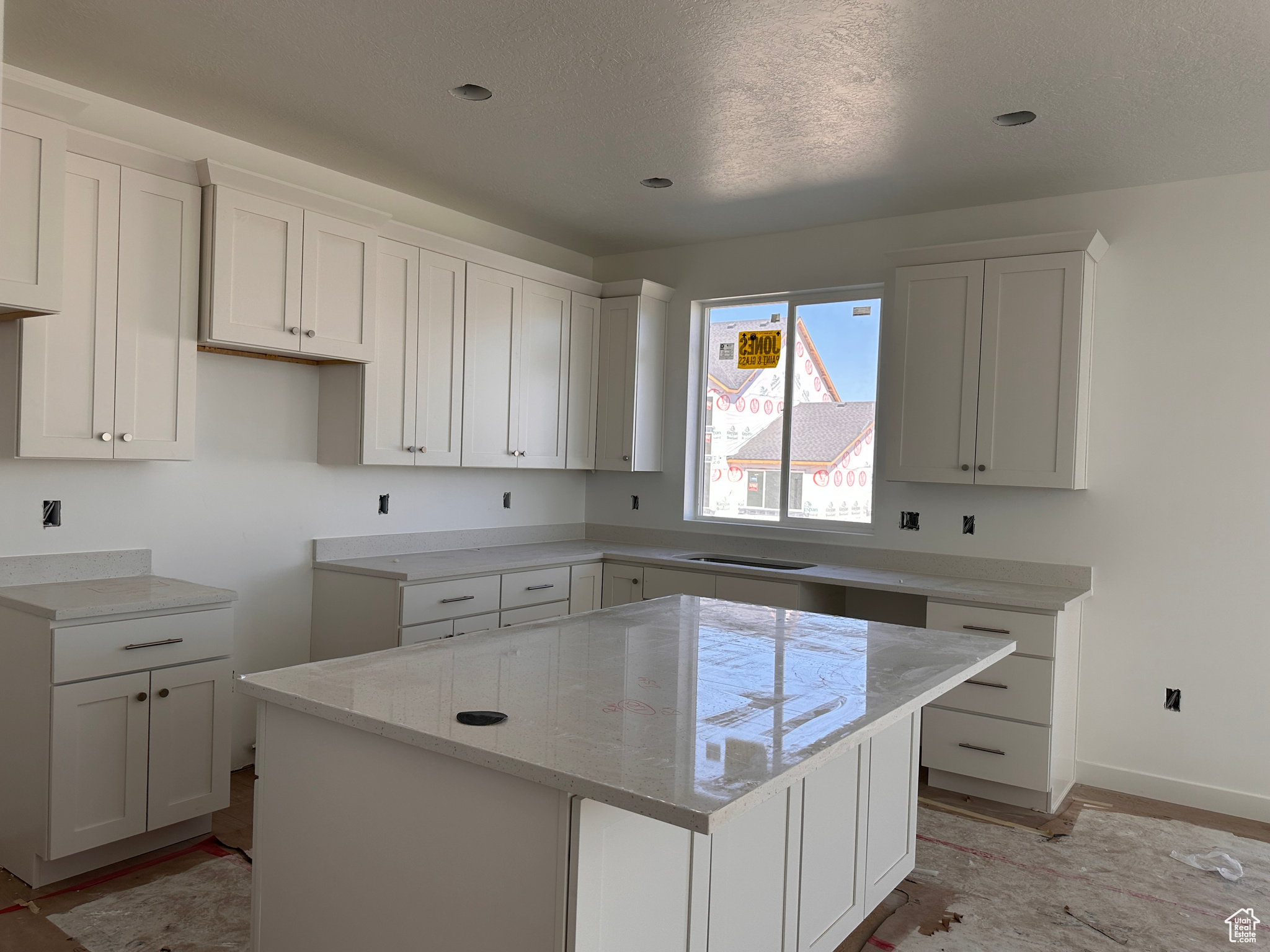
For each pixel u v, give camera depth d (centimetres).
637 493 514
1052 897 273
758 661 210
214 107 312
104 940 230
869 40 250
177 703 278
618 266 523
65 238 266
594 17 241
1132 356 367
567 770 131
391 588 357
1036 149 330
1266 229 341
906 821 262
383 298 368
